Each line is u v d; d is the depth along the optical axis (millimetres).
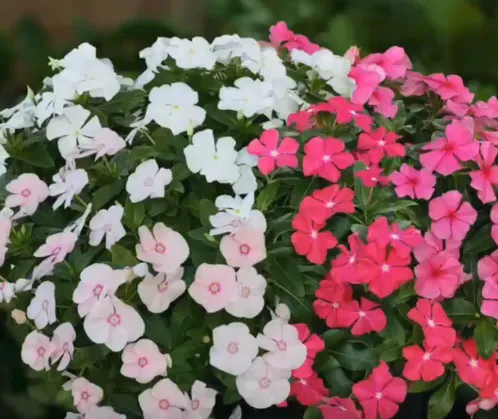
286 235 1473
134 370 1438
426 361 1452
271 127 1532
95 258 1480
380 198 1473
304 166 1465
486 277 1459
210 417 1493
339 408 1463
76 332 1478
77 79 1542
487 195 1461
